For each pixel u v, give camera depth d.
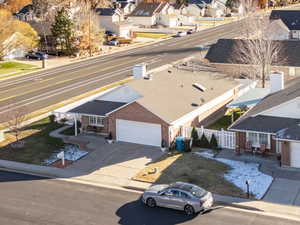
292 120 35.31
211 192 30.45
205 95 46.22
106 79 69.88
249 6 95.94
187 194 27.67
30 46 94.94
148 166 35.28
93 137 42.34
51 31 97.12
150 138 39.41
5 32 90.25
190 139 37.91
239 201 29.11
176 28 135.75
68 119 47.25
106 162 36.59
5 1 143.62
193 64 55.75
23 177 34.69
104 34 109.12
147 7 141.75
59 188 32.44
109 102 43.16
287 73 60.81
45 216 28.20
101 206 29.36
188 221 26.88
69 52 95.69
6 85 69.06
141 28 135.50
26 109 50.06
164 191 28.44
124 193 31.23
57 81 70.12
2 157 38.72
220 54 64.56
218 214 27.62
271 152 35.88
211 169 34.09
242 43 64.62
